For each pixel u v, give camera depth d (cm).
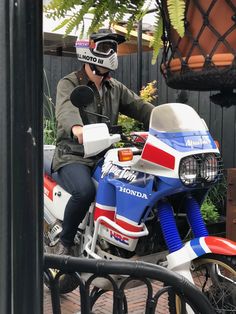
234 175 416
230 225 420
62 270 147
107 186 282
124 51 672
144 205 261
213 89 125
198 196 282
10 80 96
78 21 125
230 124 569
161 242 286
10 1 95
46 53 789
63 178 313
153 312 140
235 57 111
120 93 344
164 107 263
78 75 327
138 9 127
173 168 249
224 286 251
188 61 117
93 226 303
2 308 98
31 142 99
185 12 117
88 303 147
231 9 111
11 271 98
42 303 103
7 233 98
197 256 242
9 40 96
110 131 288
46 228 335
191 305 139
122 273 141
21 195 98
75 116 304
